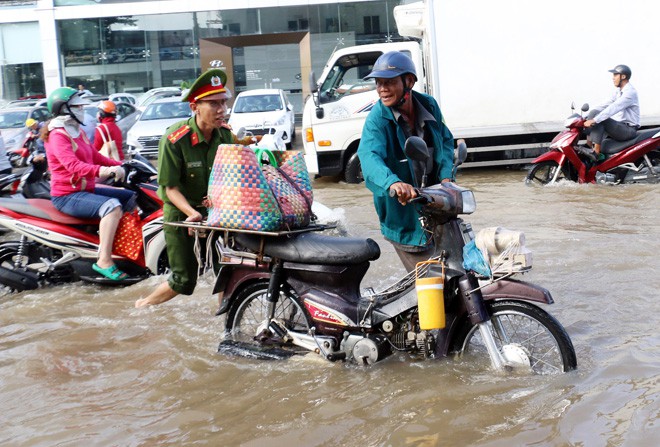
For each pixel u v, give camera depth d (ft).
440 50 42.04
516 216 28.99
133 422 13.29
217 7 98.02
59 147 21.89
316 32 97.40
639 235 24.45
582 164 36.01
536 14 41.42
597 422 11.86
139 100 84.89
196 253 16.71
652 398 12.57
